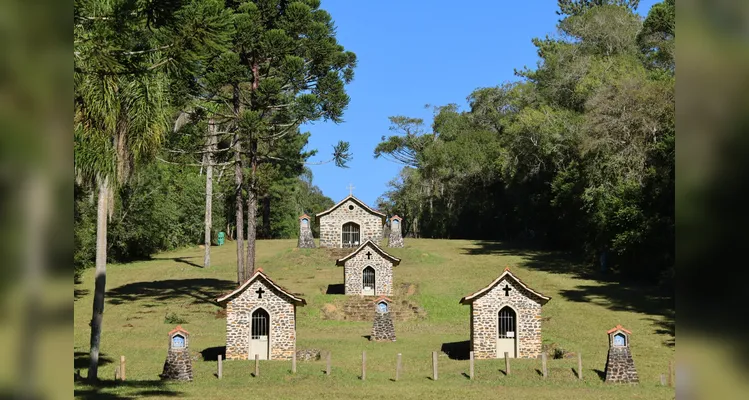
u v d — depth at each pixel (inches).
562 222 2881.4
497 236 3715.6
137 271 2507.4
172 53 645.9
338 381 1128.8
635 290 2036.2
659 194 1995.6
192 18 633.0
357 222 2672.2
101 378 1152.2
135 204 2667.3
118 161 858.1
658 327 1589.6
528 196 3233.3
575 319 1715.1
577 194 2507.4
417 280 2212.1
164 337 1601.9
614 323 1652.3
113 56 617.6
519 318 1363.2
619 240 2050.9
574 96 2687.0
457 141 3619.6
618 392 1037.2
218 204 3410.4
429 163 3678.6
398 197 4180.6
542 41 3437.5
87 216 2111.2
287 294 1347.2
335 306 1888.5
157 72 730.8
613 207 2096.5
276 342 1344.7
